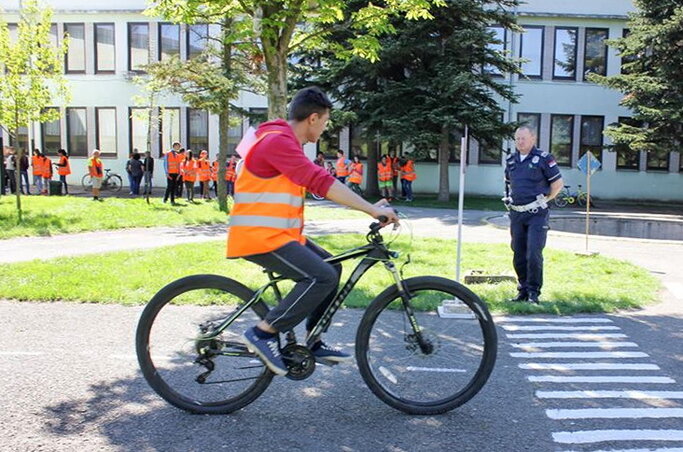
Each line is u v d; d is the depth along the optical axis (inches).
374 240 157.9
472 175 1282.0
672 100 1005.2
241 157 152.8
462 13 970.1
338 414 161.9
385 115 984.9
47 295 279.6
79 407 162.9
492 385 184.9
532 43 1275.8
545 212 287.1
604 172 1295.5
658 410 166.7
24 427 150.1
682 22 957.8
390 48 941.2
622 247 517.0
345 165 1118.4
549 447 144.3
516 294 306.3
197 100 725.3
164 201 819.4
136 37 1291.8
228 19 519.2
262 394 174.4
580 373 196.5
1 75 590.2
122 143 1305.4
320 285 148.5
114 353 206.2
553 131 1295.5
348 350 213.6
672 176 1294.3
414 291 164.9
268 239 146.9
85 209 667.4
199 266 358.3
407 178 1074.1
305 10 405.1
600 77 1059.3
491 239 543.5
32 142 1304.1
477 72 1013.2
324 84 1042.1
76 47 1300.4
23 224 557.0
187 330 164.2
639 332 246.7
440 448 143.0
